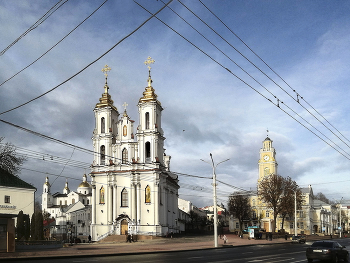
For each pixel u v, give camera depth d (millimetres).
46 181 176125
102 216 84875
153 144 84000
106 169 86500
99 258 31781
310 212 123875
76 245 61156
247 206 119438
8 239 36688
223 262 27281
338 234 126812
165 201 85750
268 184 102438
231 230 127688
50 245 49375
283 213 103438
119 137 88375
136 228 80938
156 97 87500
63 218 117062
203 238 81500
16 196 69750
